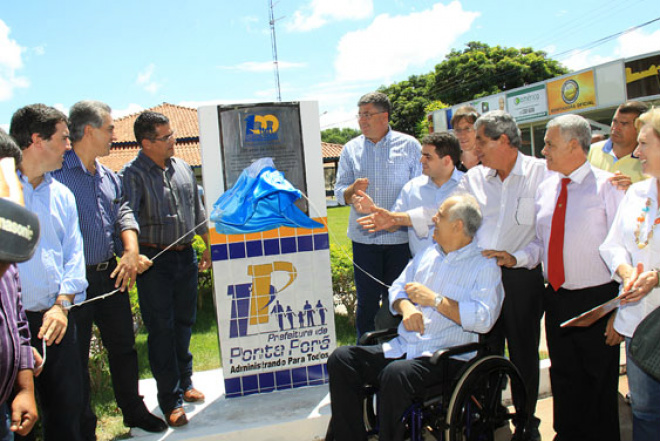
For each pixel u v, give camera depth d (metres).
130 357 3.21
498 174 3.15
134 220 3.18
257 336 3.59
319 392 3.63
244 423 3.23
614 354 2.84
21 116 2.45
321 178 3.62
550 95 16.94
